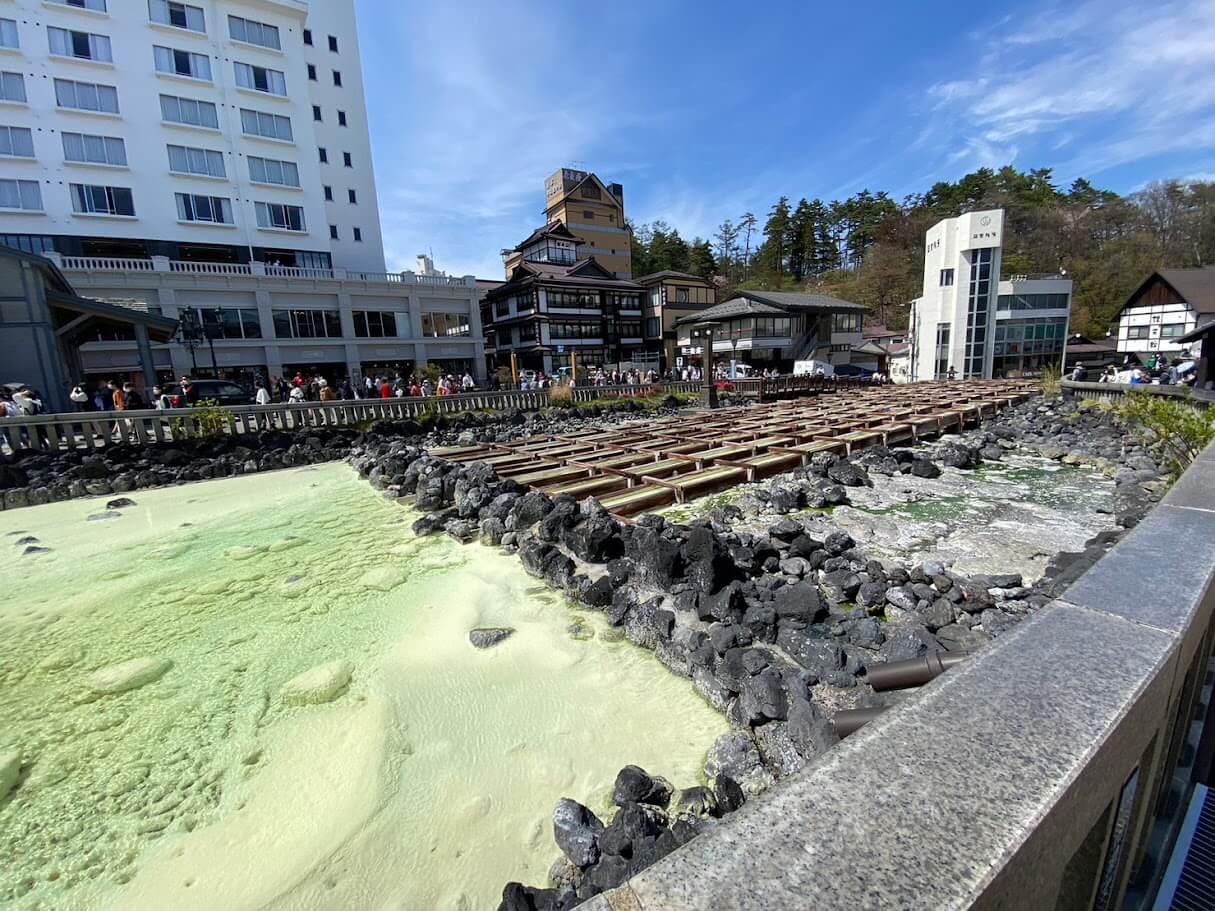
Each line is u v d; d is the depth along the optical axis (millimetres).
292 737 4574
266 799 3947
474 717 4633
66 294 18656
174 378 28250
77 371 21625
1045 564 6949
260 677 5445
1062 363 36125
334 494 12812
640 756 4070
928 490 10742
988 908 808
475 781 3953
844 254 68438
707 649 4988
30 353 16797
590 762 4055
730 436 15453
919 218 60281
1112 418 15961
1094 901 1240
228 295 29516
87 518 11180
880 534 8219
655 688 4859
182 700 5148
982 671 1349
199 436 15859
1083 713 1165
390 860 3389
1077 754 1062
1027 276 37062
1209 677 2219
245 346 30062
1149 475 10414
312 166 34688
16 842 3686
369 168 39594
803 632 5246
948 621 5223
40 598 7418
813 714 3758
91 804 3986
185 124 30078
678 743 4180
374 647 5863
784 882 862
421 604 6797
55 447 14086
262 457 15883
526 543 7809
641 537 6812
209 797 4004
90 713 5020
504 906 2930
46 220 26906
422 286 35812
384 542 9203
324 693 5113
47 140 26734
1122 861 1356
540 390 24797
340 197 38094
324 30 37531
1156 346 37875
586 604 6426
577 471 11586
